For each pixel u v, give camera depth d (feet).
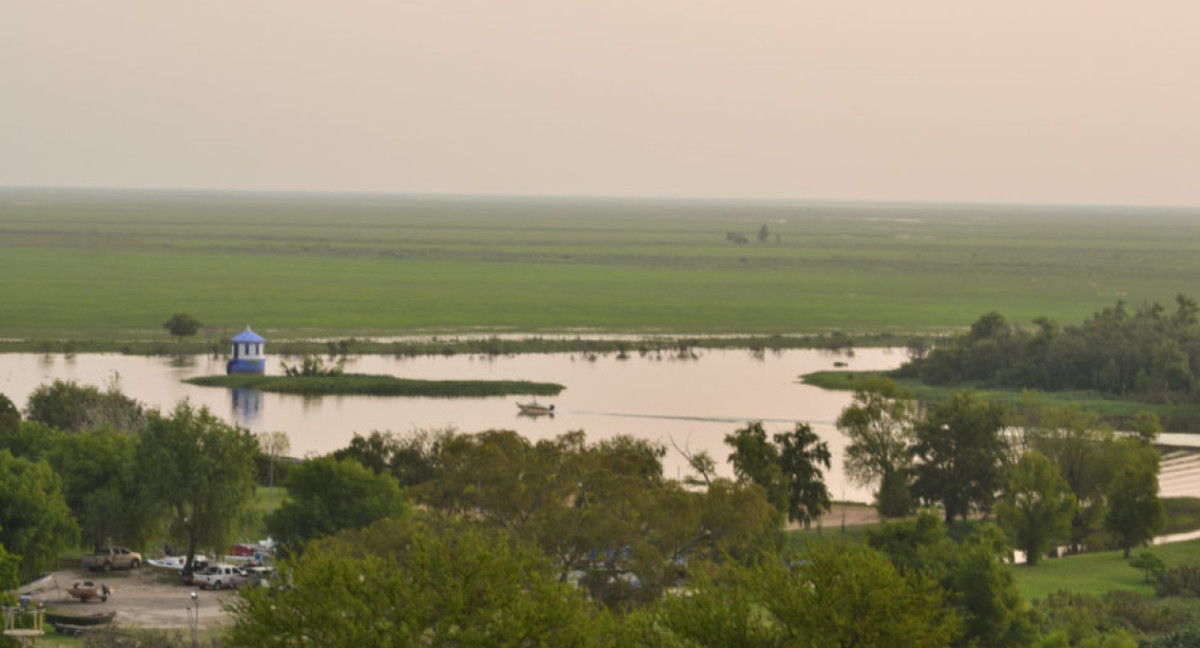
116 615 303.48
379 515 339.16
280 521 337.93
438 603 194.08
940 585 276.00
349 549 267.39
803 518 405.39
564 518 274.57
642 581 272.92
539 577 197.67
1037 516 384.68
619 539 273.75
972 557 277.85
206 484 355.36
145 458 361.51
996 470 433.07
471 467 292.81
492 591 194.80
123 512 361.71
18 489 337.72
